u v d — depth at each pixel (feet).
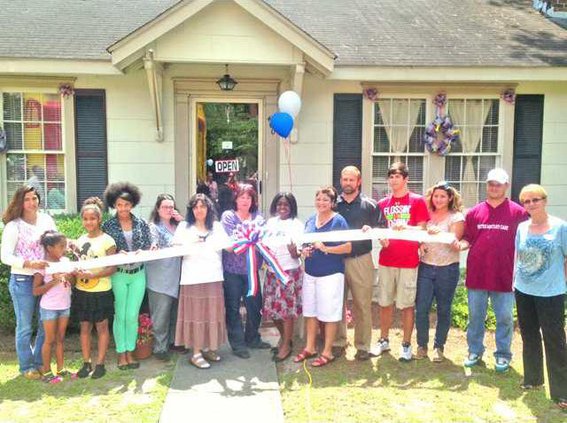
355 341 15.94
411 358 15.85
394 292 15.98
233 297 15.92
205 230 15.43
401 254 15.53
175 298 15.71
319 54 20.66
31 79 22.81
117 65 20.26
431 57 23.38
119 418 12.26
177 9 19.69
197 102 24.25
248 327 16.78
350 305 20.97
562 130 24.99
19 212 14.25
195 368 15.15
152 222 16.43
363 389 13.91
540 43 25.64
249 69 23.77
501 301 14.78
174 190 24.04
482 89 24.35
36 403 13.01
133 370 14.99
